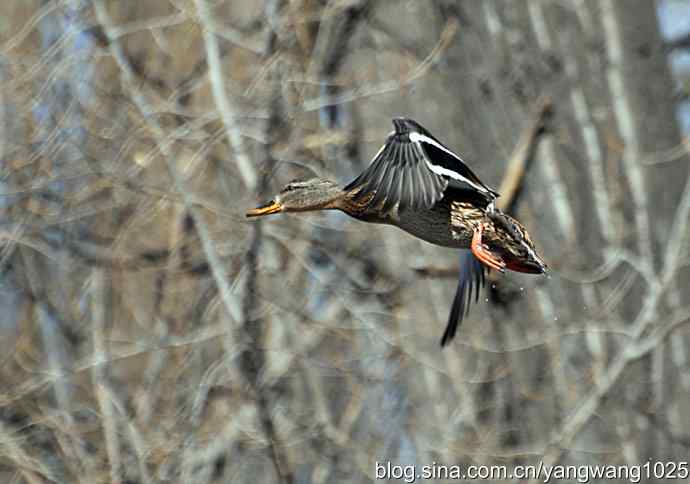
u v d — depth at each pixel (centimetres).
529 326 1642
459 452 1591
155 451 1498
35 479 1509
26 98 1628
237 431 1546
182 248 1634
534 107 1692
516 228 1177
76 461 1510
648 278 1519
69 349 1670
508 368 1634
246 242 1589
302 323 1588
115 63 1655
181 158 1659
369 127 1688
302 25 1647
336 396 1650
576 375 1625
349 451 1593
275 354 1592
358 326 1630
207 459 1530
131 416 1566
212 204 1538
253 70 1658
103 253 1623
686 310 1622
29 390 1546
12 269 1661
